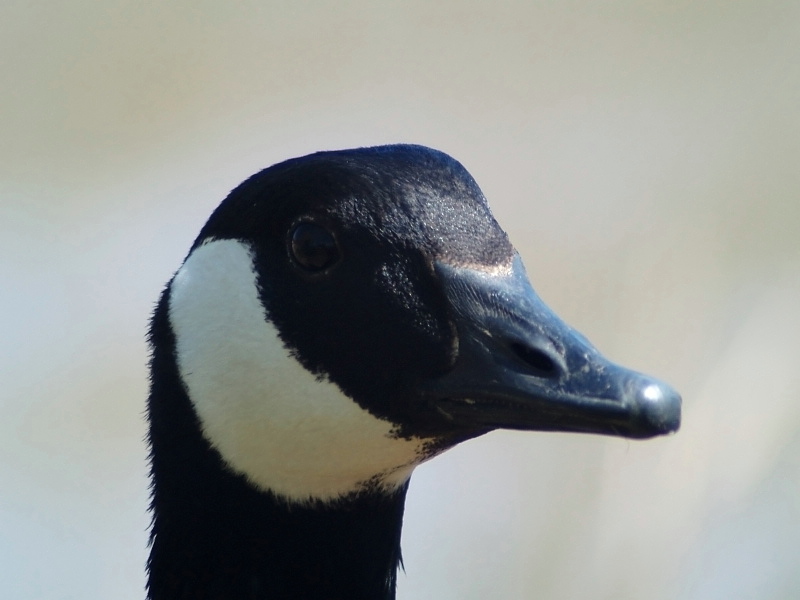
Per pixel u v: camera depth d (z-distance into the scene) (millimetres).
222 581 2902
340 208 2889
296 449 2893
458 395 2879
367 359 2885
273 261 2893
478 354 2879
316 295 2889
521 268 2891
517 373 2871
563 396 2861
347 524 2900
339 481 2896
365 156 2898
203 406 2896
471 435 2885
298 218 2891
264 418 2893
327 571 2902
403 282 2885
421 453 2893
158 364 2908
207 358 2896
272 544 2900
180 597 2904
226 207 2904
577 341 2869
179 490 2902
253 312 2893
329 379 2889
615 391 2855
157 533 2910
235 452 2895
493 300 2881
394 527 2910
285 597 2902
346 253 2889
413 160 2898
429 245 2887
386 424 2887
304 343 2889
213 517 2900
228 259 2898
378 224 2889
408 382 2883
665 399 2852
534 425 2867
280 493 2896
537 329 2875
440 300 2883
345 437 2891
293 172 2896
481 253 2889
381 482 2900
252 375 2893
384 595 2912
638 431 2852
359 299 2887
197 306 2900
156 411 2906
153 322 2914
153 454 2912
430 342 2881
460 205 2893
